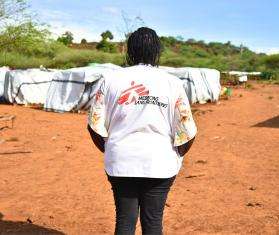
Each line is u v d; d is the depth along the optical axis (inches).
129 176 122.1
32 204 259.8
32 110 757.9
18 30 886.4
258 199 270.4
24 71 845.8
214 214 242.8
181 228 221.6
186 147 126.4
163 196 125.9
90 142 473.4
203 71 938.1
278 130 557.9
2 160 378.0
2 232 215.6
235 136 514.3
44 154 405.1
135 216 126.0
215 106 881.5
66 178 319.9
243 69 2240.4
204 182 311.4
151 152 122.3
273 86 1512.1
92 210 249.9
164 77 125.8
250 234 213.8
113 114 125.0
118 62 1815.9
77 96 759.1
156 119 123.3
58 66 1603.1
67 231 218.4
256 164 368.2
